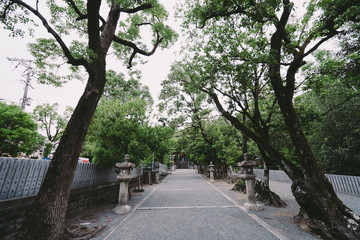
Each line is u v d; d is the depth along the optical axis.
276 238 3.71
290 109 4.88
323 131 11.03
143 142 8.38
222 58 5.79
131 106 7.96
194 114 14.87
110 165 7.92
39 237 3.09
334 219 3.75
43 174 4.66
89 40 4.32
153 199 8.28
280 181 14.54
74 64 3.94
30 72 14.31
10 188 3.80
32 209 3.30
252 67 4.89
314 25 4.54
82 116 3.95
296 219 4.68
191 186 13.11
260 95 8.41
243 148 10.02
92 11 3.91
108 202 7.89
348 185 8.56
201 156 20.81
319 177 4.29
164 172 25.69
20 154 11.98
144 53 7.10
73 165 3.75
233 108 7.78
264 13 4.38
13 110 10.81
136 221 5.06
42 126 19.00
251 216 5.28
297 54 4.69
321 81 5.81
